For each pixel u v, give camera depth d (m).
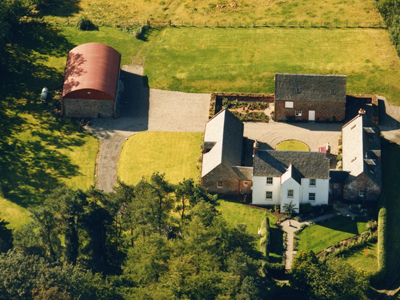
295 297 79.94
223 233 79.62
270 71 126.31
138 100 123.25
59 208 84.31
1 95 124.38
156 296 72.38
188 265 75.12
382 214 92.56
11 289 73.19
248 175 98.25
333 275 79.44
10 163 110.12
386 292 84.44
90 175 107.44
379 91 120.69
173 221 85.38
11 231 91.38
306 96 113.44
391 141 109.38
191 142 112.81
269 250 89.56
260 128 114.38
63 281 75.19
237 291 73.19
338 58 128.50
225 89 123.94
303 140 111.25
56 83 127.00
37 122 118.69
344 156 101.88
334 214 95.56
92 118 119.88
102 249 87.56
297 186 94.56
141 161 109.00
